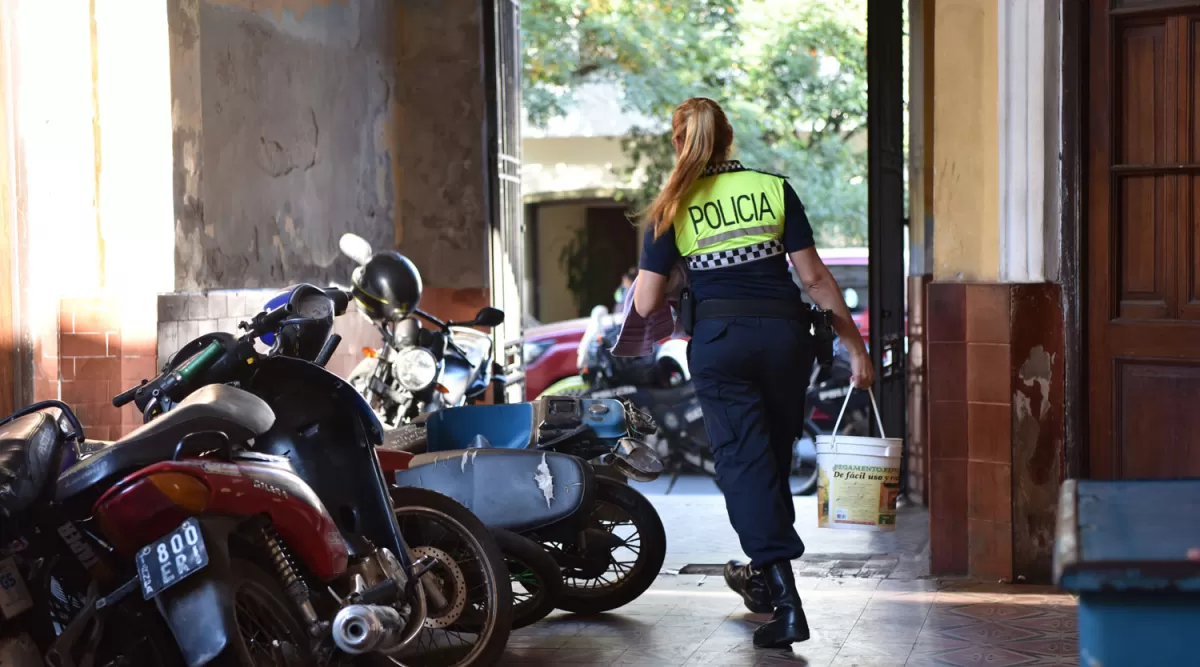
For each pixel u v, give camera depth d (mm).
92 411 5828
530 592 5199
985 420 5895
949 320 5941
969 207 5930
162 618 3209
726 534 7637
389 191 9000
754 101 20375
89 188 5844
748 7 20406
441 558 4500
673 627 5219
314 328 4008
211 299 6203
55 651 3029
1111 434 5824
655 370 11336
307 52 7531
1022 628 5016
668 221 4773
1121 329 5789
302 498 3521
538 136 20891
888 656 4656
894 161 8719
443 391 6207
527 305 23688
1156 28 5707
